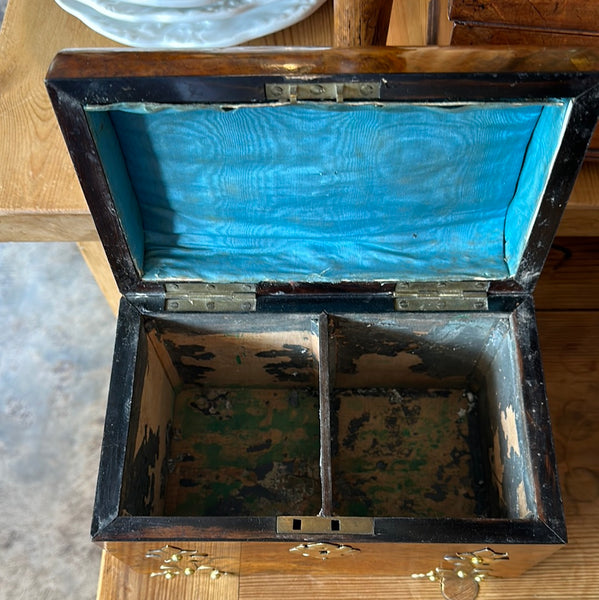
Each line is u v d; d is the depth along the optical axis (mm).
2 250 781
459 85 276
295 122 312
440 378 461
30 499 667
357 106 291
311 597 403
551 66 271
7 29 443
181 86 275
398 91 279
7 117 412
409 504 432
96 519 321
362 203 367
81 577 638
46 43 437
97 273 560
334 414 467
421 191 358
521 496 355
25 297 756
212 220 378
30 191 388
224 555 346
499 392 403
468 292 379
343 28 349
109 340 732
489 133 322
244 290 385
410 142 326
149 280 378
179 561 356
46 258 776
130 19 417
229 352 431
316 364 442
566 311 474
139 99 279
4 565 644
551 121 301
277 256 388
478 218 377
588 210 399
